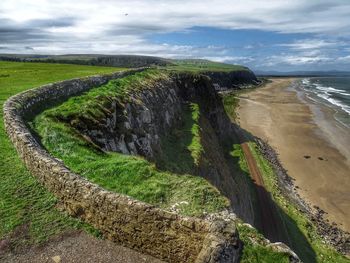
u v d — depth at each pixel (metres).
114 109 31.86
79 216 16.03
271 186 51.78
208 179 37.16
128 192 19.41
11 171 19.39
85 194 15.57
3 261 13.70
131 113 35.28
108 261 14.01
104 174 20.50
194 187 20.47
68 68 73.62
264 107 126.75
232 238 13.04
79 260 13.98
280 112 116.38
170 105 50.72
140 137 33.28
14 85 39.94
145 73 54.53
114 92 36.00
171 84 58.91
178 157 37.47
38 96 28.33
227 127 71.62
